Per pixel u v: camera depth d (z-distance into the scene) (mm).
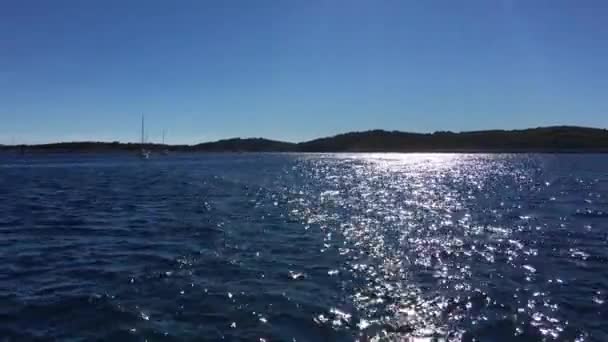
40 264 15469
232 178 59344
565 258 16641
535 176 62000
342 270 14984
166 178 59219
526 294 12641
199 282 13539
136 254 16938
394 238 20219
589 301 12102
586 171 71938
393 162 117438
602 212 27828
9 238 19938
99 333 10000
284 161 126312
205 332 10055
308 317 10906
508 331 10234
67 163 107375
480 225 23531
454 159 136375
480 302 11992
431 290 12953
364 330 10219
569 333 10148
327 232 21625
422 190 43625
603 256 16922
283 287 13141
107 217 26047
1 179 57656
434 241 19578
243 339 9719
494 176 62938
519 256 16938
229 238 20031
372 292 12750
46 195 38406
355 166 95750
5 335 9875
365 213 27969
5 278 13844
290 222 24484
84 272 14492
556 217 26062
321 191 42438
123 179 57438
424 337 9891
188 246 18375
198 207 30531
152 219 25328
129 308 11398
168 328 10258
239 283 13484
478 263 15945
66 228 22453
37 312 11117
